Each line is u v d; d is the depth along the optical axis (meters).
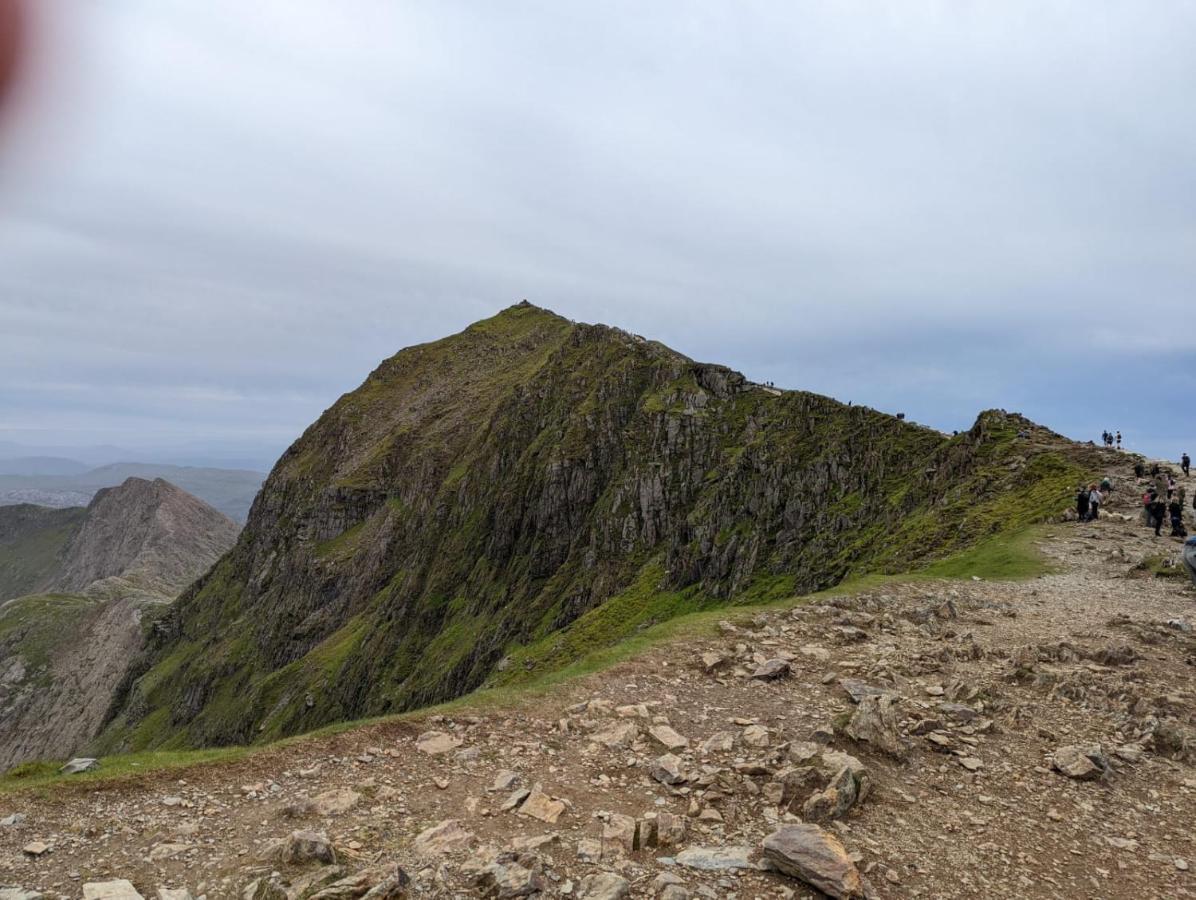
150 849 10.05
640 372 174.38
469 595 170.75
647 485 143.88
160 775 12.41
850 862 9.44
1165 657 19.73
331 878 9.02
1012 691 17.42
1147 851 10.98
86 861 9.73
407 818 11.02
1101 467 52.41
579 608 139.00
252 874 9.32
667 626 22.77
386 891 8.66
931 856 10.48
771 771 12.67
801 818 11.22
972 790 12.70
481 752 13.58
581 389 184.12
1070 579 30.05
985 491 57.59
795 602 25.67
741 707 16.09
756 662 18.89
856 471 102.62
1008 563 34.00
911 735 14.74
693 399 153.88
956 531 51.28
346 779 12.40
